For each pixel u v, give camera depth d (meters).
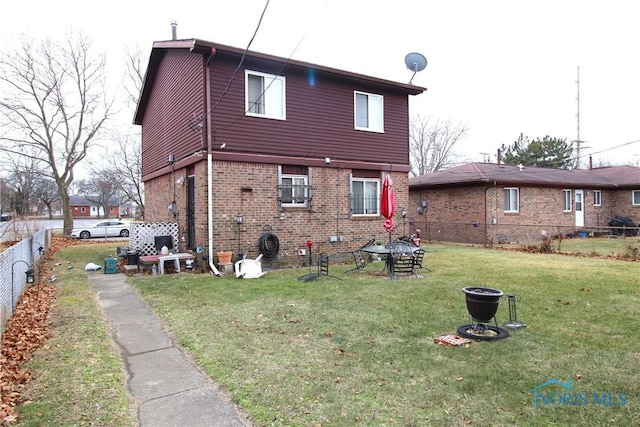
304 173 11.81
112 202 71.81
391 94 13.66
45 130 25.48
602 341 4.88
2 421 3.11
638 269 10.10
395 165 13.62
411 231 22.17
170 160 12.59
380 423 3.09
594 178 24.56
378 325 5.57
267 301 7.01
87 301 7.32
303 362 4.31
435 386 3.70
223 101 10.42
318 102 12.02
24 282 8.50
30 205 32.38
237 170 10.65
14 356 4.60
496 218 18.66
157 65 14.34
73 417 3.23
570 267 10.55
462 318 5.90
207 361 4.42
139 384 3.92
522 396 3.49
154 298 7.50
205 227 10.27
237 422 3.19
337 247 12.33
